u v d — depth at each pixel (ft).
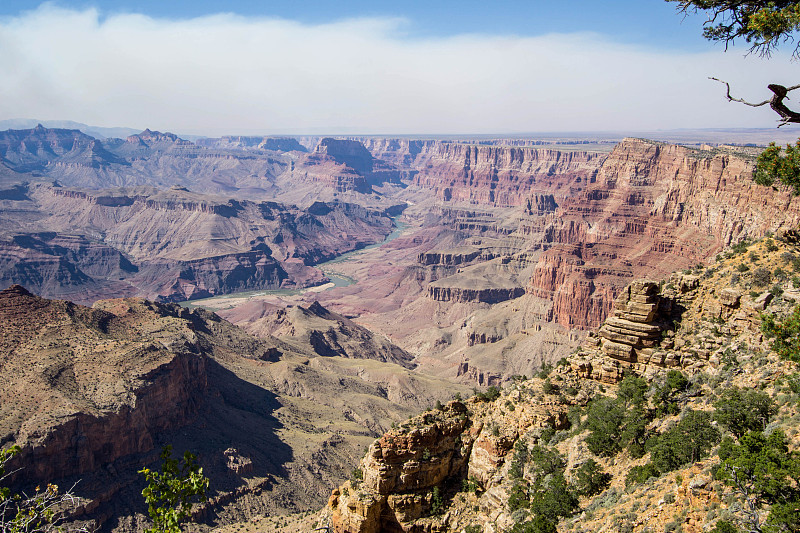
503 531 173.99
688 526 126.41
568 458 186.19
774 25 110.93
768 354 181.37
